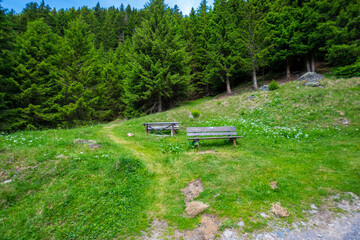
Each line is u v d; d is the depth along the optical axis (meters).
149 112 20.19
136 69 16.59
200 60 26.47
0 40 12.20
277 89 15.81
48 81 17.17
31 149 5.80
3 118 13.87
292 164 5.33
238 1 26.47
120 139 9.23
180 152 6.91
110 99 25.34
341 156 5.68
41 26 18.89
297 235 2.92
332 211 3.42
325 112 9.62
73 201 3.85
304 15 18.20
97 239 3.03
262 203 3.66
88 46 21.78
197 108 16.34
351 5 14.09
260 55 19.41
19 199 3.89
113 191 4.24
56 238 3.02
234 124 10.34
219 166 5.37
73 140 7.25
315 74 16.70
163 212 3.65
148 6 20.75
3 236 3.02
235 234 2.97
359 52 13.37
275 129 8.99
